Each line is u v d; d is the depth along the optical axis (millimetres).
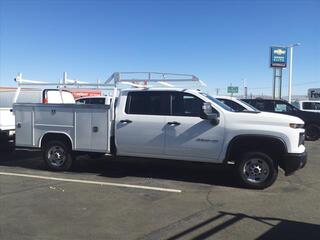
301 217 6762
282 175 10219
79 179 9508
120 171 10500
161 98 9461
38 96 15148
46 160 10523
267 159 8617
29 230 6055
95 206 7301
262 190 8609
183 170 10648
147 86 10031
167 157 9430
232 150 8945
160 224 6359
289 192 8461
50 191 8336
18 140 10719
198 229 6145
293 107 20094
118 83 10133
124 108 9734
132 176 9914
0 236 5805
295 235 5922
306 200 7828
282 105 20125
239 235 5902
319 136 19656
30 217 6652
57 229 6109
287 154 8539
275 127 8602
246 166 8766
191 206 7352
